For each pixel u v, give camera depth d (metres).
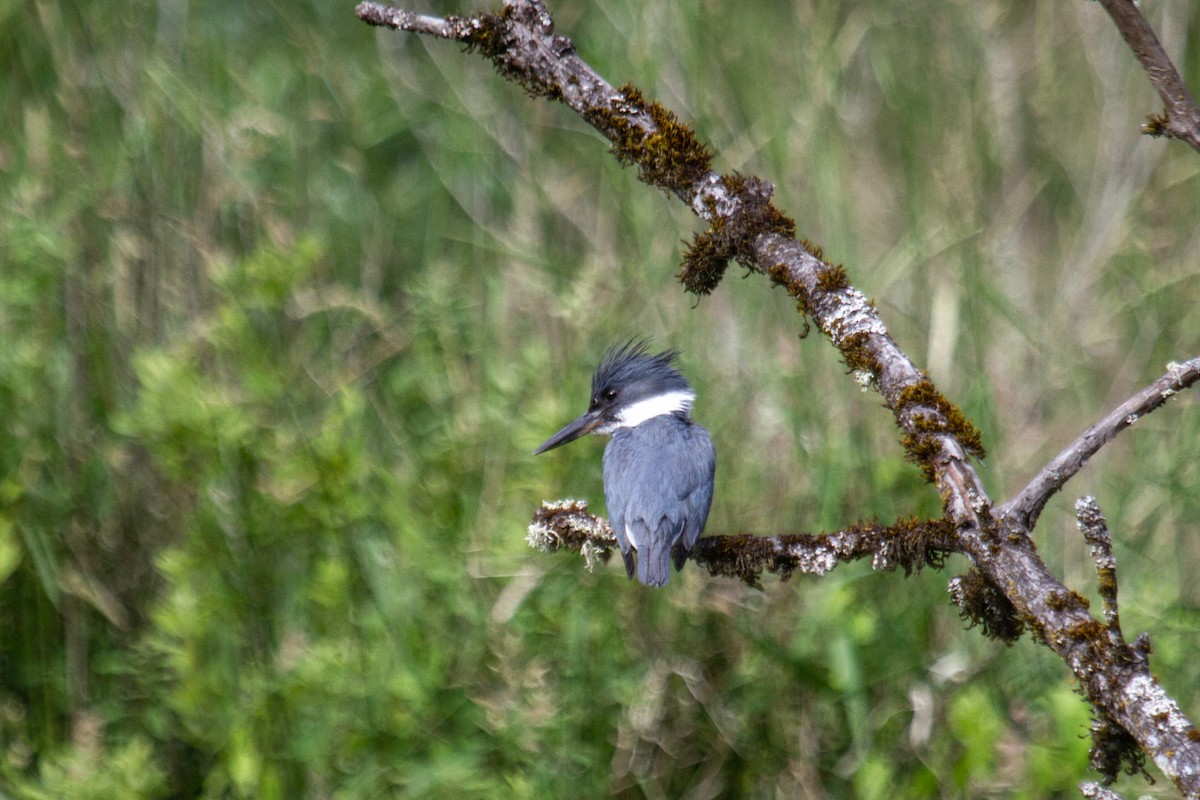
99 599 9.83
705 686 9.59
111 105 11.64
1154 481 10.50
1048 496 4.78
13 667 9.87
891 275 11.34
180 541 10.17
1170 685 9.39
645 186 11.32
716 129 11.85
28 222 10.03
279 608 9.33
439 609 9.30
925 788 9.23
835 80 12.19
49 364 10.12
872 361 5.46
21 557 9.85
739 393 10.66
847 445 10.22
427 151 13.12
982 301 11.50
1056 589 4.57
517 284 11.66
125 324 10.70
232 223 11.46
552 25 6.25
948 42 13.12
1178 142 12.77
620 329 10.73
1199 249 12.27
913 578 10.12
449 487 9.62
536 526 7.29
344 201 12.52
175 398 9.08
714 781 9.57
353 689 8.62
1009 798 9.06
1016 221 12.99
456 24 6.21
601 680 9.44
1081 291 12.20
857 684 9.04
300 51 13.15
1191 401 11.12
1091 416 11.49
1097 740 4.58
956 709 8.89
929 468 5.15
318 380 10.54
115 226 10.91
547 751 8.93
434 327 10.40
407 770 8.60
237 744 8.45
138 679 9.60
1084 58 13.80
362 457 9.54
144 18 12.12
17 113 11.64
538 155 12.52
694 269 6.18
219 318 10.05
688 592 9.83
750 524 10.25
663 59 11.93
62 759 8.60
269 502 9.05
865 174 13.09
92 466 10.20
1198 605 10.20
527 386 10.08
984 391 10.41
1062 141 13.58
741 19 12.77
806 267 5.78
